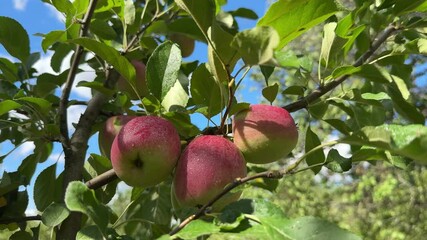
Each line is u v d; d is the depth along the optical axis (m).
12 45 0.52
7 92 0.49
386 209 1.75
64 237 0.37
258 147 0.34
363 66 0.37
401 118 0.48
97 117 0.49
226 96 0.34
